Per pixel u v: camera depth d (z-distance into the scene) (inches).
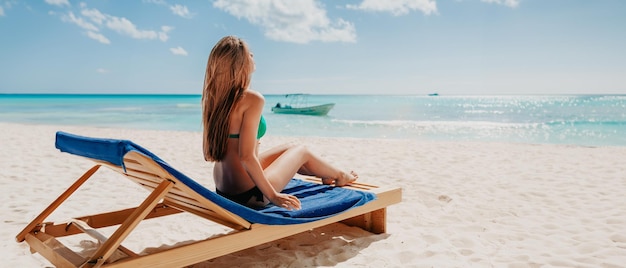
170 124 845.2
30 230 105.3
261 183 100.0
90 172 109.8
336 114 1262.3
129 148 74.2
